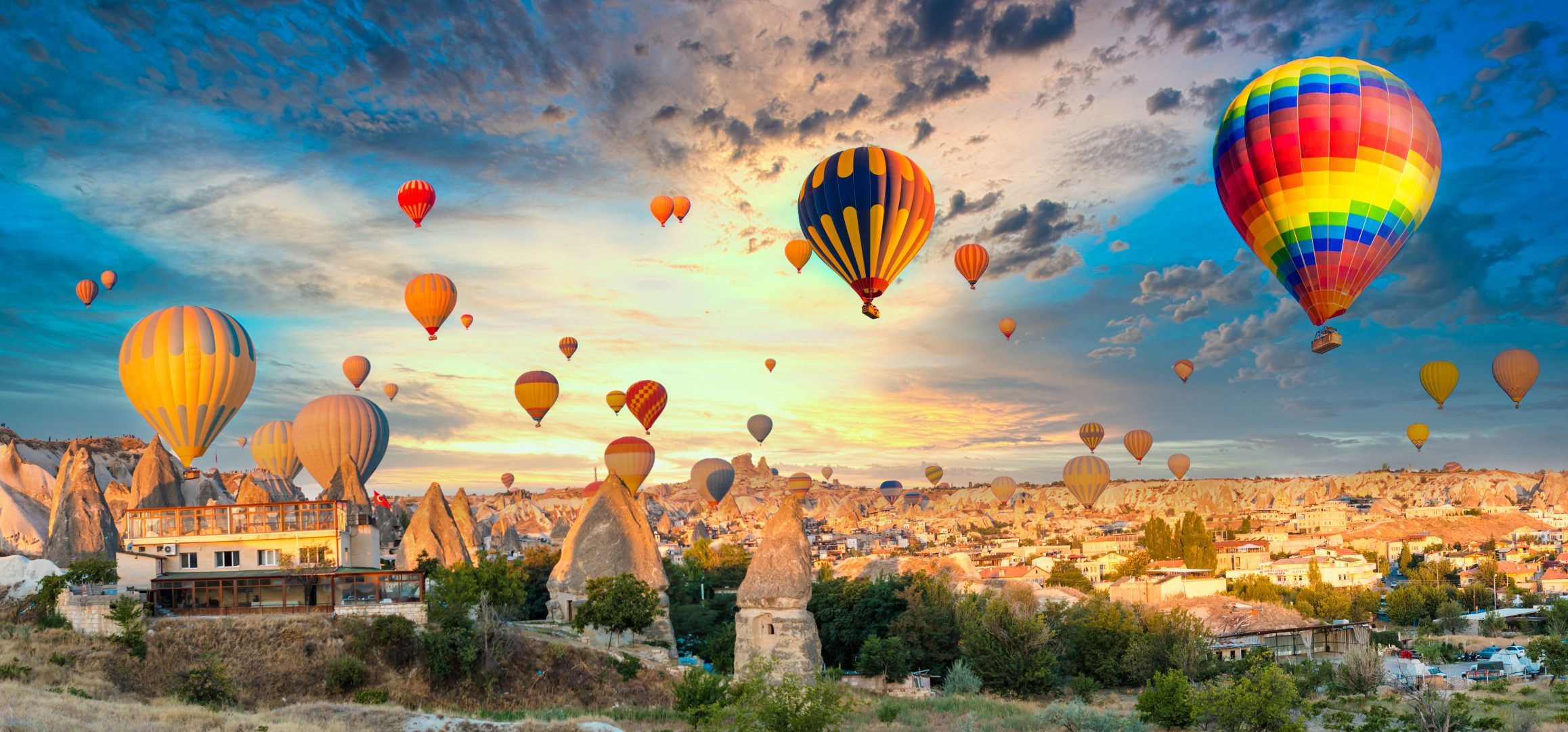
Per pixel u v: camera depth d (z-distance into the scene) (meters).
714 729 47.56
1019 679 69.88
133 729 36.94
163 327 79.44
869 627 78.69
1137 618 83.19
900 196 62.06
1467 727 56.56
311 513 69.25
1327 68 49.28
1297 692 54.72
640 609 68.50
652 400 114.69
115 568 64.56
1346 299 49.81
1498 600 159.62
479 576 61.59
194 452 80.50
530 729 42.66
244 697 50.72
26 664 48.41
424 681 55.72
